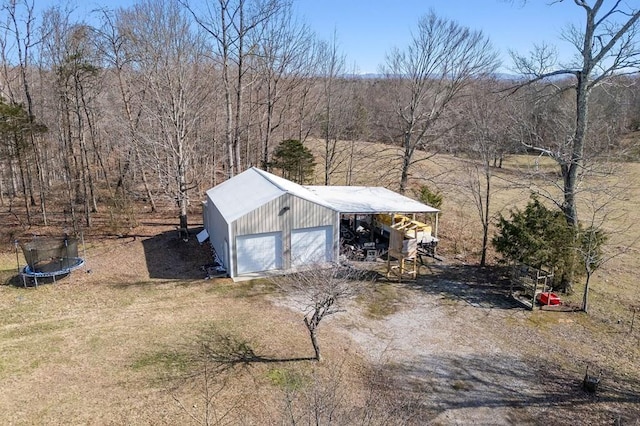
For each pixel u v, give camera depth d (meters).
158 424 9.38
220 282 17.09
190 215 27.31
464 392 10.76
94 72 23.33
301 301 15.05
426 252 20.91
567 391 10.83
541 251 15.18
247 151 32.56
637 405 10.30
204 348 12.39
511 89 19.19
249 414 9.74
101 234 22.94
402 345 12.89
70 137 24.27
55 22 23.20
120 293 15.95
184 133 22.27
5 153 22.59
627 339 13.23
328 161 33.22
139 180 34.06
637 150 20.58
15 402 9.95
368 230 23.58
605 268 19.14
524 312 15.02
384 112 37.81
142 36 23.39
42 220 24.89
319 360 11.83
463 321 14.40
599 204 26.03
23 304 14.86
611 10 15.02
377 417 9.29
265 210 17.62
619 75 15.66
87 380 10.83
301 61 34.72
